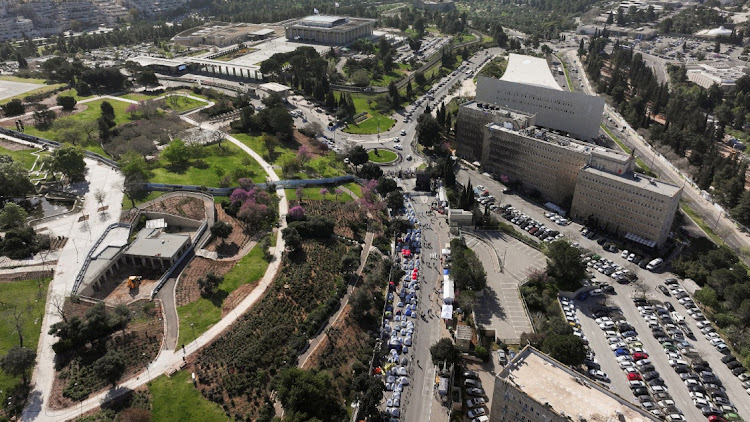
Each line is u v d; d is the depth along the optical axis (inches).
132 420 7800.2
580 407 6988.2
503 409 7637.8
